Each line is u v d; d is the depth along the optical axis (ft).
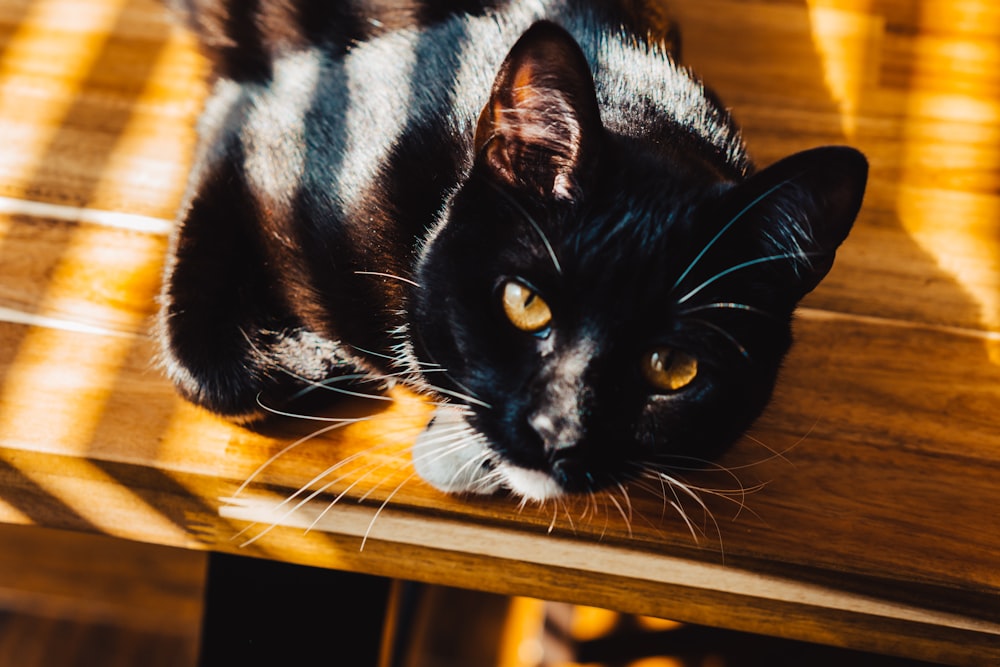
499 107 1.40
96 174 1.75
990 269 1.78
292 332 1.60
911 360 1.69
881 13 2.05
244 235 1.59
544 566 1.57
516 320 1.43
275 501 1.55
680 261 1.40
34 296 1.65
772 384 1.49
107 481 1.56
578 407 1.41
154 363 1.61
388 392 1.63
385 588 1.68
